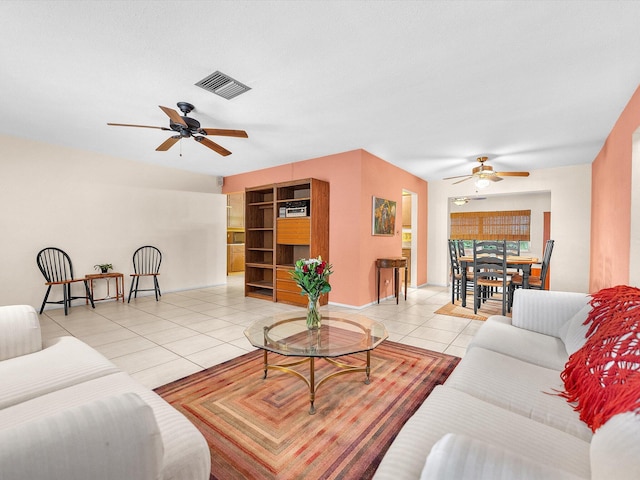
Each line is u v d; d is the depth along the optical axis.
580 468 0.88
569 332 1.77
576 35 1.90
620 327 1.29
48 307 4.26
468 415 1.12
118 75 2.38
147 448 0.76
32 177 4.11
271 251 5.58
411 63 2.22
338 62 2.21
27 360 1.61
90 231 4.66
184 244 5.87
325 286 2.38
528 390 1.34
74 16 1.75
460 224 8.89
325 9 1.70
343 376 2.33
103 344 2.98
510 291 4.55
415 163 5.14
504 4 1.66
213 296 5.35
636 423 0.74
